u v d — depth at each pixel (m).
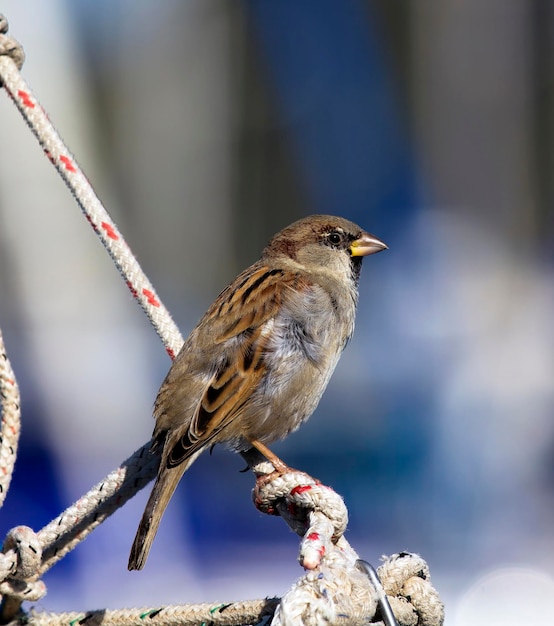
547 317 15.49
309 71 19.58
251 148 19.84
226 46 19.39
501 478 11.95
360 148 19.58
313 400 5.42
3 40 4.20
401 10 19.06
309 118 19.75
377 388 13.48
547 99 18.91
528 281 17.20
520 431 12.63
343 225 5.90
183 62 19.16
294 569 9.56
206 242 19.83
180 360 5.06
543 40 18.86
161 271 19.66
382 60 19.30
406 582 3.64
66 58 16.94
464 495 11.61
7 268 14.56
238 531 10.33
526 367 13.91
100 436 12.66
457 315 15.80
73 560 9.22
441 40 18.91
